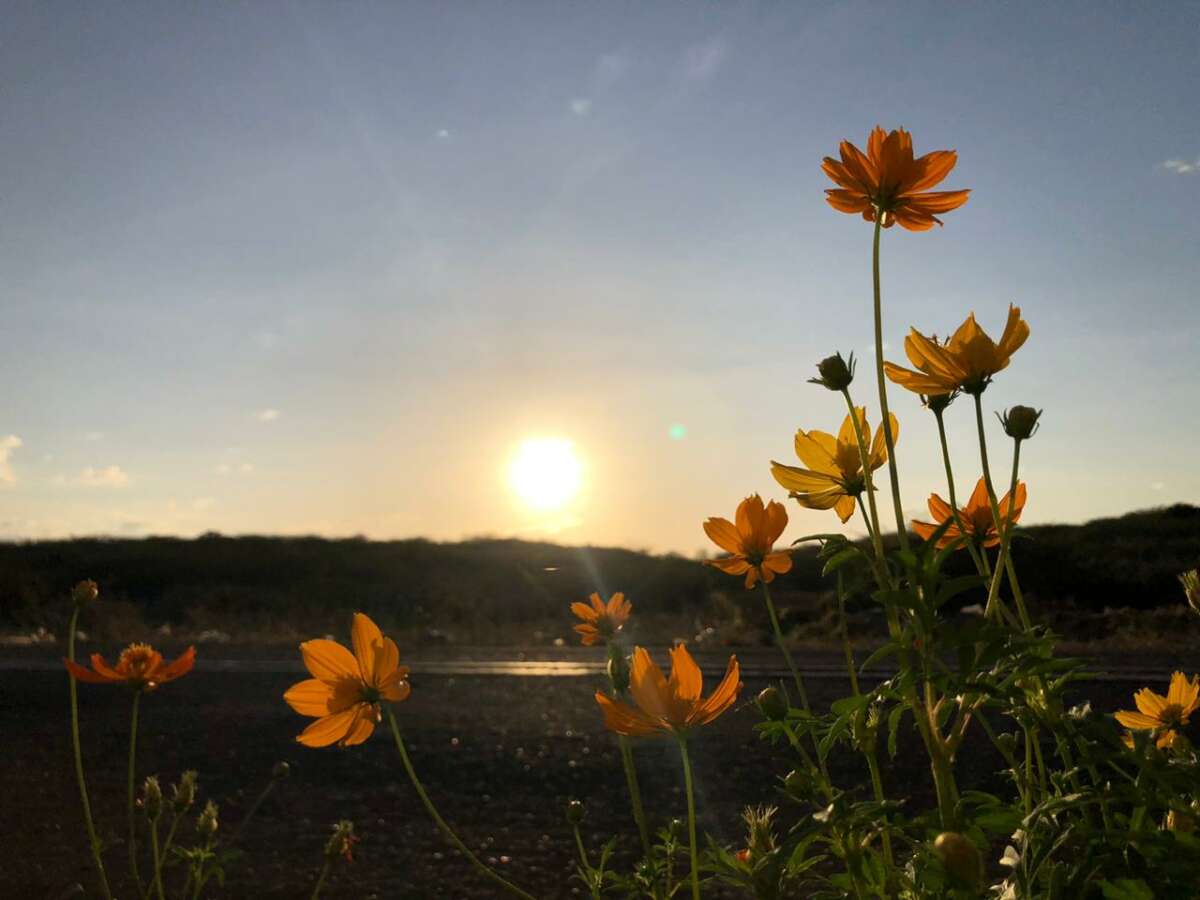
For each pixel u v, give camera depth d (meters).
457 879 1.13
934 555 0.33
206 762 1.71
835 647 3.40
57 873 1.15
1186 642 3.25
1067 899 0.31
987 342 0.38
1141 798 0.33
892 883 0.34
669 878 0.49
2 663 3.06
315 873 1.16
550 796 1.48
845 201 0.40
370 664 0.42
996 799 0.34
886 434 0.34
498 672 2.82
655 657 3.18
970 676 0.32
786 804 1.34
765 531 0.46
